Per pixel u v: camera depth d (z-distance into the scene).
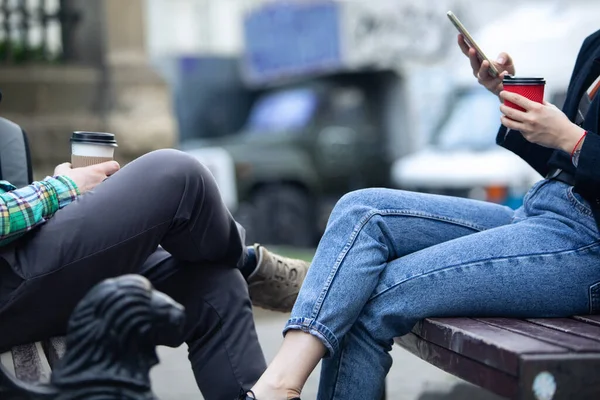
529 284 3.49
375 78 19.31
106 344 2.55
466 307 3.52
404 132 19.06
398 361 7.21
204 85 23.73
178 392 6.07
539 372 2.76
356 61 20.11
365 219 3.62
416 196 3.94
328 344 3.40
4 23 11.52
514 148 4.09
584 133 3.42
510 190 14.57
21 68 11.38
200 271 3.76
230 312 3.75
